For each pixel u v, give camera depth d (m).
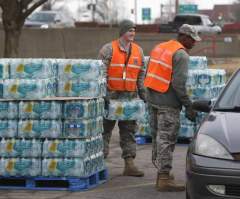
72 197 14.15
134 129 16.55
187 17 83.00
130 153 16.52
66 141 14.62
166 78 14.44
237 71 14.40
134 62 16.39
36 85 14.60
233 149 11.45
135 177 16.38
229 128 11.98
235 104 13.22
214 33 80.44
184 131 21.86
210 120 12.50
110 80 16.36
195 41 14.77
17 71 14.76
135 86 16.53
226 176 11.23
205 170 11.40
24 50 59.12
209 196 11.38
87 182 14.94
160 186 14.71
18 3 41.84
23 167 14.77
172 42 14.68
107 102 16.34
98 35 62.81
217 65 58.72
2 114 14.74
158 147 14.66
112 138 23.27
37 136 14.69
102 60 16.06
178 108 14.64
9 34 42.22
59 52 61.09
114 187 15.20
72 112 14.54
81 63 15.12
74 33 61.91
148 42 66.44
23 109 14.66
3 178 15.00
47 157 14.72
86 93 15.12
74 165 14.64
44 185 15.05
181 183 15.59
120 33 16.39
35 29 59.88
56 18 80.44
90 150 15.02
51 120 14.62
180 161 18.64
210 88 21.36
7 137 14.80
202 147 11.70
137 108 16.33
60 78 15.24
